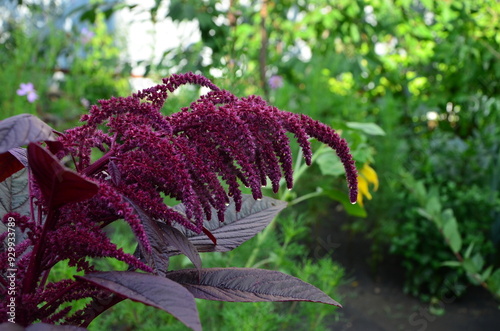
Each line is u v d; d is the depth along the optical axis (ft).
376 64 14.97
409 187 10.78
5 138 1.91
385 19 14.94
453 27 14.38
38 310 2.37
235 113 2.40
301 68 14.37
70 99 13.38
